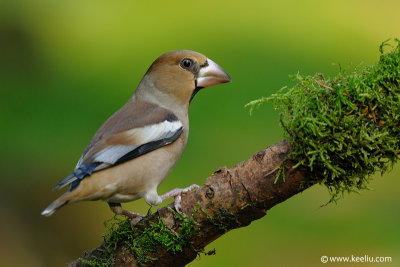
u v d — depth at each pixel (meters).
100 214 13.70
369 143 5.31
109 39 15.55
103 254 6.35
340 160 5.46
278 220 11.98
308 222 11.95
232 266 11.41
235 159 12.09
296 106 5.51
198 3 16.00
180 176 11.98
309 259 11.41
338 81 5.46
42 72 14.68
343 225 11.80
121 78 14.39
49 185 12.74
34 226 12.91
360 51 14.88
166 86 8.48
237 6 16.06
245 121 12.84
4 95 13.77
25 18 15.74
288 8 16.28
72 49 15.32
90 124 13.19
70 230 13.28
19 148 12.77
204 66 8.59
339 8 16.48
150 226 6.10
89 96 13.84
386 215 11.91
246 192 5.73
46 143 12.91
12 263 12.49
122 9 16.28
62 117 13.35
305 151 5.45
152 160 7.59
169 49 14.96
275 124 12.70
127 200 7.58
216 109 13.08
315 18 15.39
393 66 5.27
